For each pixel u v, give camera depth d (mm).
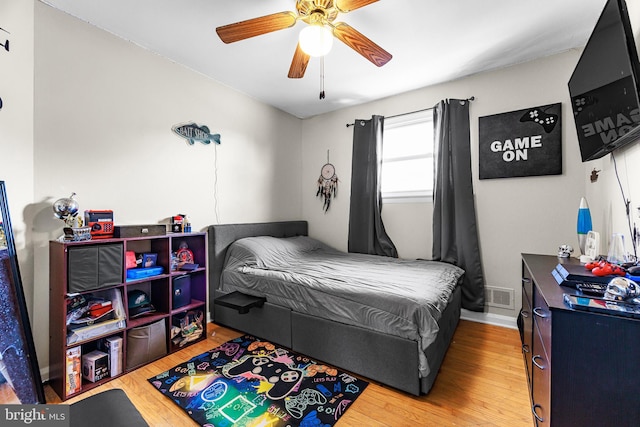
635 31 1447
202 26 2078
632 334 869
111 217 1973
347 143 3705
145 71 2346
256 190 3387
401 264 2771
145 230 2068
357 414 1505
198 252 2520
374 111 3480
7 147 1646
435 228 2957
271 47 2344
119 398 1089
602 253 2004
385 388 1727
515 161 2623
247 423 1438
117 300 1914
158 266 2234
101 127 2080
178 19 2000
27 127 1727
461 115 2852
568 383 954
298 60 2035
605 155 1817
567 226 2436
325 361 1982
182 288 2340
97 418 981
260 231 3291
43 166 1802
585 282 1229
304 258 3072
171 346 2184
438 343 1810
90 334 1735
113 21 2016
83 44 1988
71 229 1730
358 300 1864
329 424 1434
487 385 1748
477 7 1888
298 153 4074
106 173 2107
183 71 2625
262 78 2887
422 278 2193
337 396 1647
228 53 2434
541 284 1312
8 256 1555
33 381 1530
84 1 1811
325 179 3908
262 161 3473
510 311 2668
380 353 1733
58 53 1867
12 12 1671
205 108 2812
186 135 2641
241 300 2342
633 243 1445
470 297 2785
